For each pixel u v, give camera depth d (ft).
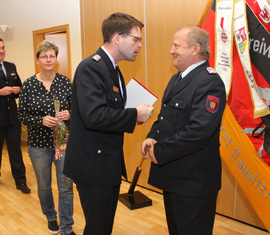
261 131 6.40
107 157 4.41
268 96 6.26
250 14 6.36
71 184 6.73
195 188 4.41
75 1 11.88
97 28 11.10
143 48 9.73
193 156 4.44
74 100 4.52
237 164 6.86
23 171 10.18
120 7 10.14
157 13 9.06
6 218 8.03
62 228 6.85
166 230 7.36
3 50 10.16
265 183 6.37
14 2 15.93
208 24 7.02
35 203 9.08
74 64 12.56
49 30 13.69
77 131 4.44
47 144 6.71
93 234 4.51
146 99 5.15
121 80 4.86
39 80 6.80
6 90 9.86
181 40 4.55
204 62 4.67
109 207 4.58
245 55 6.42
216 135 4.64
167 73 9.11
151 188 10.19
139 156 10.50
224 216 8.22
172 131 4.58
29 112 6.82
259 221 7.46
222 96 4.28
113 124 3.99
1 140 10.26
